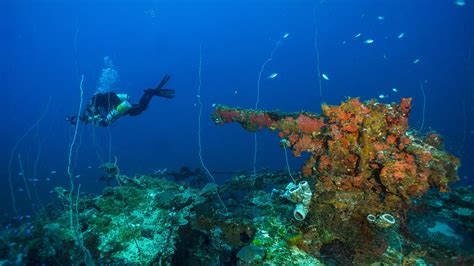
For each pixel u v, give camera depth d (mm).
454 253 3113
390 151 3082
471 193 4324
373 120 3176
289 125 3820
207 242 4145
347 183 3252
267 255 3045
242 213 4145
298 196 3225
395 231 3301
